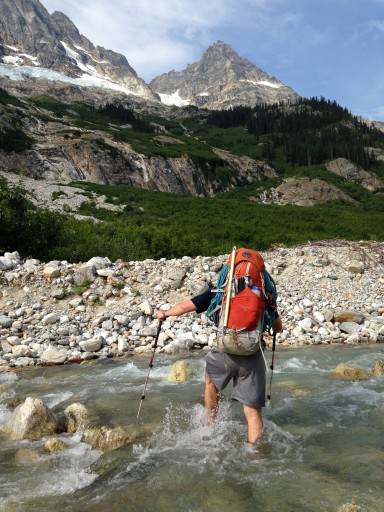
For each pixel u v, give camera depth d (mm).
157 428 5508
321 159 154875
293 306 13867
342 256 17469
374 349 10703
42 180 81000
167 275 14430
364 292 15023
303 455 4660
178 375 8039
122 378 8352
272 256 17594
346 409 6121
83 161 101938
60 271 14039
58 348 10750
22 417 5652
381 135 197000
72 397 7125
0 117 100562
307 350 10617
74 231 21047
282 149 170625
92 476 4422
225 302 4844
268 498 3826
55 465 4707
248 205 59625
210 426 5297
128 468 4473
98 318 12273
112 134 125688
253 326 4707
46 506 3848
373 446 4863
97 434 5348
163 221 42438
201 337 11289
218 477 4215
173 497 3902
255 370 4898
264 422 5582
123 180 104188
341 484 4016
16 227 18172
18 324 11695
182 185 115562
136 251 20312
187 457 4656
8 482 4320
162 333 11719
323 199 118812
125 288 13680
